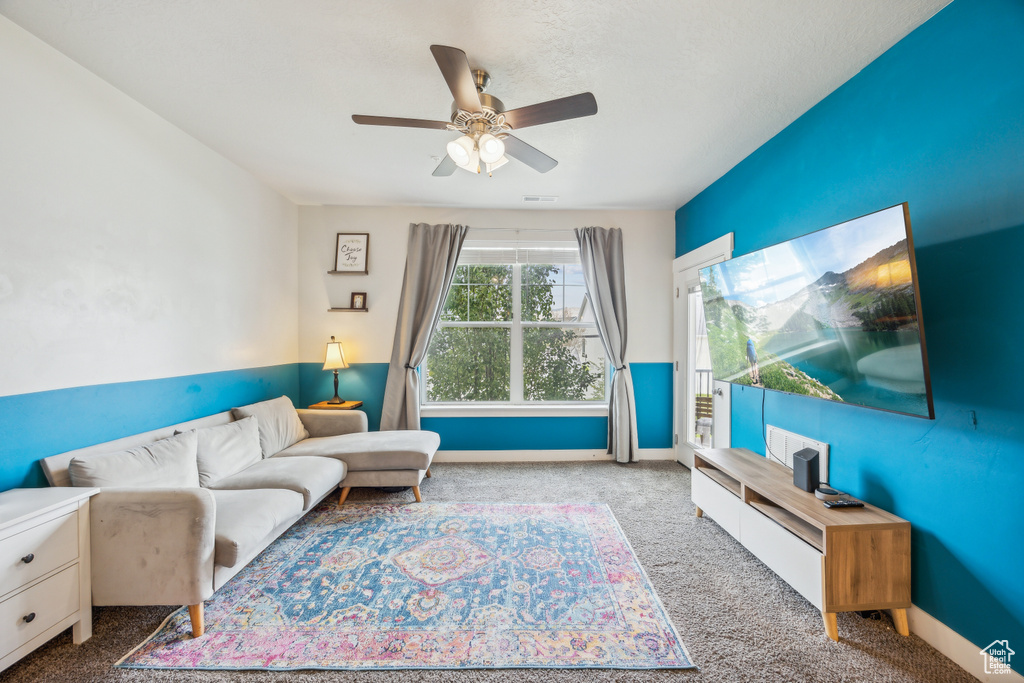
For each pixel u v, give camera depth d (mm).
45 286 1838
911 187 1745
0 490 1675
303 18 1695
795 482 2135
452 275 4113
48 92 1842
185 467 2211
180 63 1979
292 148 2867
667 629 1723
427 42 1834
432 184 3527
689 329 3955
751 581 2068
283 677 1492
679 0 1599
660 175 3309
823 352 1945
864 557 1670
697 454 2812
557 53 1904
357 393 4133
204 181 2807
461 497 3178
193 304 2717
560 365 4316
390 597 1938
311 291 4121
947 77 1603
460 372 4297
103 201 2100
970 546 1510
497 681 1468
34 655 1583
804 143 2393
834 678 1475
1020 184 1379
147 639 1677
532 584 2037
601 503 3053
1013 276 1397
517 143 2148
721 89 2176
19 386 1742
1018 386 1384
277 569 2172
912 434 1732
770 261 2195
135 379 2285
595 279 4129
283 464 2689
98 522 1690
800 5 1614
